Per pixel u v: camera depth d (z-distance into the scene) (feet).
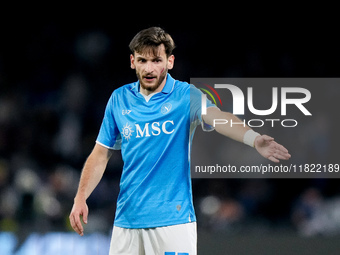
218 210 118.42
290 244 76.33
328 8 172.04
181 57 168.96
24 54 173.37
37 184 112.47
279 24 173.27
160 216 47.98
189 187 49.08
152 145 48.42
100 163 51.57
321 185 132.98
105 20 175.52
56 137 145.07
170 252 47.55
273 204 127.75
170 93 49.26
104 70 167.12
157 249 48.11
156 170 48.34
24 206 106.01
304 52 170.40
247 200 126.93
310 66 167.32
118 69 168.35
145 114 48.98
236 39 172.04
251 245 76.95
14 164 129.39
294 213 114.62
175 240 47.60
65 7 176.55
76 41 174.70
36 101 161.07
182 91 49.21
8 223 97.30
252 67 166.30
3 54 172.35
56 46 173.99
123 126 49.57
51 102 158.61
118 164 128.47
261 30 173.17
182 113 48.62
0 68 169.78
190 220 48.37
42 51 173.47
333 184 133.39
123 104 50.16
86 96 157.99
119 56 170.81
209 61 168.55
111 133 51.31
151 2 175.73
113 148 51.93
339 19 171.83
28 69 170.60
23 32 176.45
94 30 175.01
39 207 105.81
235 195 128.88
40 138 144.46
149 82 48.67
